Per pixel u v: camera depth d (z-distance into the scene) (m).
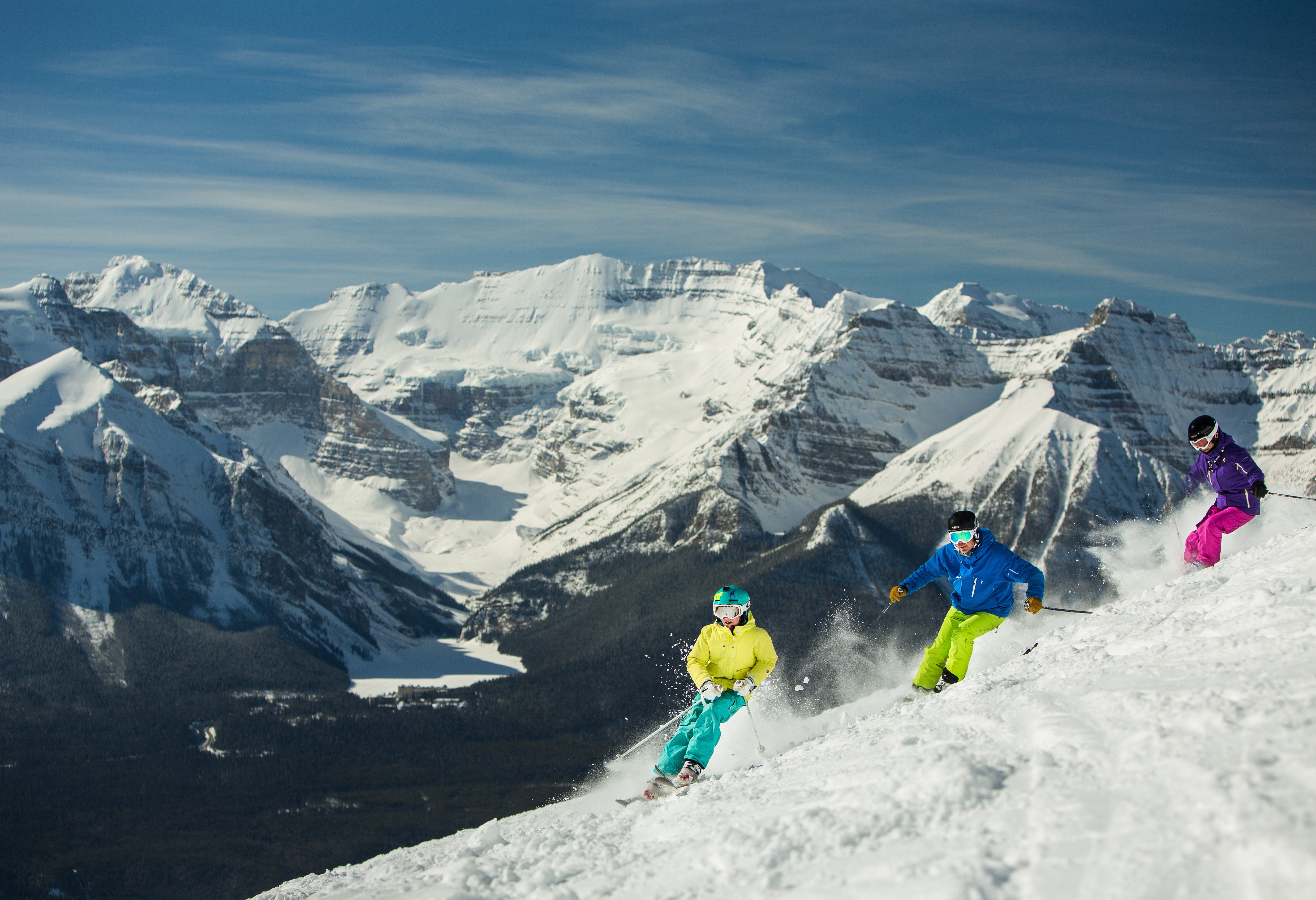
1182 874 6.72
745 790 11.79
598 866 10.55
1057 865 7.27
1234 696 8.70
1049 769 8.70
